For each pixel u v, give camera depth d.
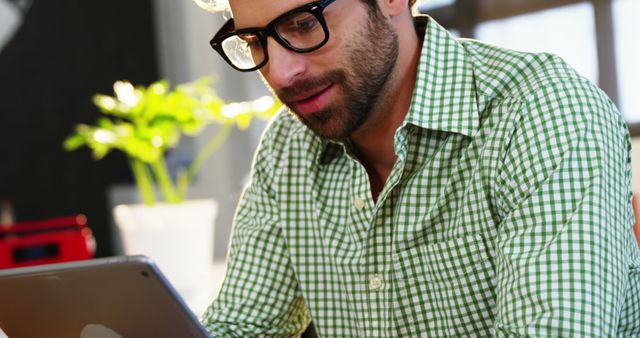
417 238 1.27
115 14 5.47
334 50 1.17
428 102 1.26
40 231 3.14
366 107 1.21
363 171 1.30
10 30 5.28
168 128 3.74
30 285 1.04
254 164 1.48
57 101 5.39
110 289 1.00
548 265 1.05
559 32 4.86
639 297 1.21
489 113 1.23
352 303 1.34
